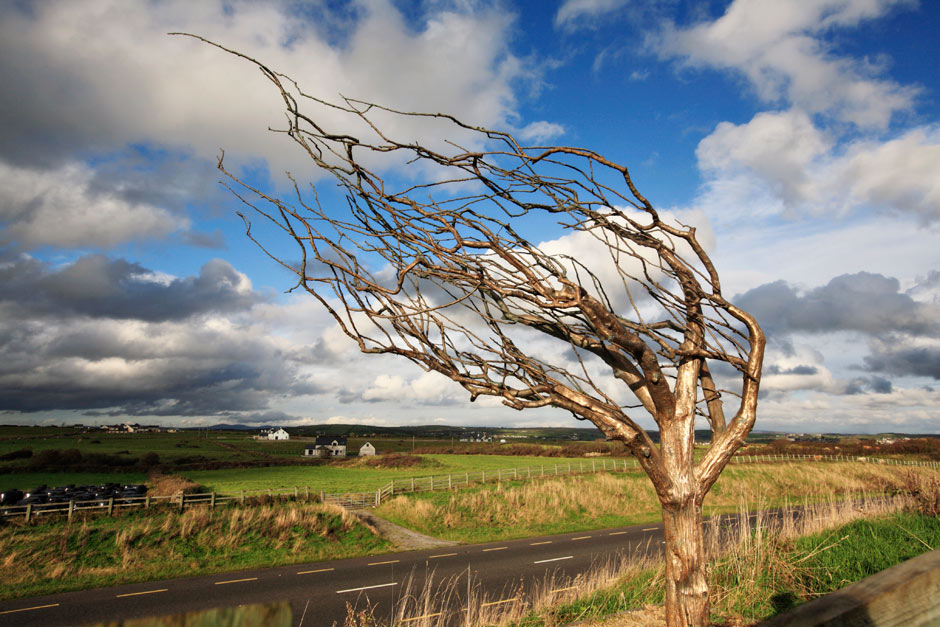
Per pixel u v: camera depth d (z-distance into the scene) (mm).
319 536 18203
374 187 2123
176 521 17719
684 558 2244
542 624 6414
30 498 29875
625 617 4469
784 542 7230
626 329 2152
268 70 1952
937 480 10461
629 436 2197
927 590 1184
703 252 2502
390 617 9273
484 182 2230
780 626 1080
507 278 2209
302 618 9586
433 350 2215
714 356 2441
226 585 12742
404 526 22328
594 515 26016
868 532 7980
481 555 15992
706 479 2336
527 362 2264
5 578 13297
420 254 2215
